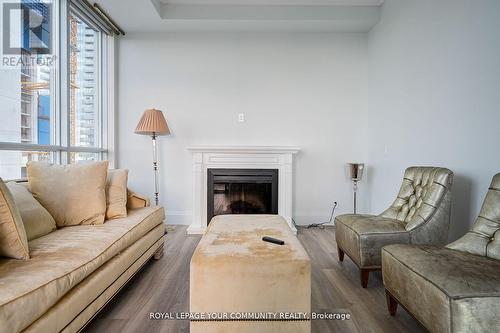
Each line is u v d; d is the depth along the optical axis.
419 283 1.33
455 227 2.24
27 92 2.47
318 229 3.72
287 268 1.32
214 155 3.70
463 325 1.10
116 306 1.79
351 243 2.19
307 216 3.94
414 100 2.82
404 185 2.49
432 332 1.25
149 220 2.37
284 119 3.92
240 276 1.32
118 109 3.90
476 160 2.04
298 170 3.94
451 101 2.29
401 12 3.05
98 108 3.76
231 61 3.91
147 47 3.88
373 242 2.04
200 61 3.90
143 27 3.74
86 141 3.46
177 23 3.64
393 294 1.62
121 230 1.94
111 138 3.81
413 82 2.84
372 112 3.77
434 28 2.51
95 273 1.54
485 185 1.96
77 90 3.23
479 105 2.01
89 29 3.51
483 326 1.10
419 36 2.73
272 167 3.71
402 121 3.04
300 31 3.87
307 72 3.91
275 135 3.92
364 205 3.96
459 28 2.20
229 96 3.91
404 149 3.00
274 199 3.71
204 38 3.89
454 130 2.26
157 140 3.91
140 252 2.15
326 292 2.01
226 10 3.54
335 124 3.93
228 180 3.71
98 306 1.54
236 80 3.91
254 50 3.91
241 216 2.31
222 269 1.32
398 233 2.05
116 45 3.85
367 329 1.58
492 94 1.90
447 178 2.07
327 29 3.82
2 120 2.21
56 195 2.03
